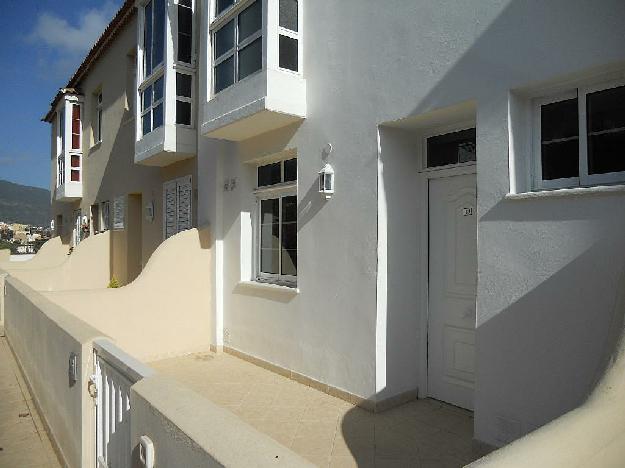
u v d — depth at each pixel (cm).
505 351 376
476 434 394
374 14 503
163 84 851
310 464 164
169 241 761
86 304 679
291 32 587
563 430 196
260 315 684
